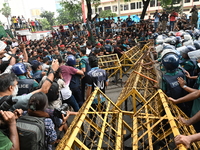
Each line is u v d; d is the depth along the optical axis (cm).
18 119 166
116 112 264
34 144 155
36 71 412
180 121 188
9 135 145
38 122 168
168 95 271
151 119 237
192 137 135
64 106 219
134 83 310
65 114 205
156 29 1530
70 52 733
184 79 271
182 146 133
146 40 1255
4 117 142
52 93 253
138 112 252
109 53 739
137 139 205
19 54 655
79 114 218
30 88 298
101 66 594
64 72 366
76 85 387
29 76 384
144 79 389
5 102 152
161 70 324
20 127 155
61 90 329
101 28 1645
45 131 173
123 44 898
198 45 395
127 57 712
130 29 1572
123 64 702
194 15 1475
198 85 268
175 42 536
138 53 834
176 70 272
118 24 1766
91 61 353
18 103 202
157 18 1612
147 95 362
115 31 1678
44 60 484
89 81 329
